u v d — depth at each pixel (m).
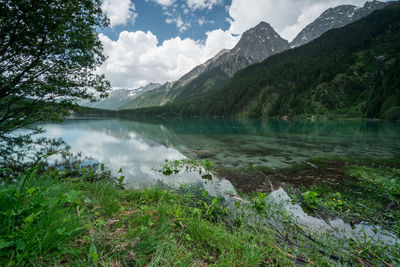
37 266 1.15
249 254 1.81
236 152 11.73
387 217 3.69
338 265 2.14
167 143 15.63
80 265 1.22
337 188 5.48
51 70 7.55
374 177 6.36
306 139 17.84
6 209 1.30
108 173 6.81
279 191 5.32
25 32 6.23
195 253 1.77
